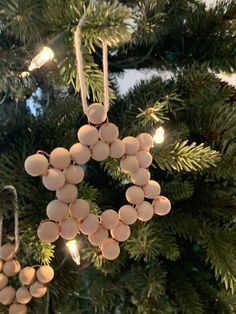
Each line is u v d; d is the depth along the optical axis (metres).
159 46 0.25
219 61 0.24
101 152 0.16
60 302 0.23
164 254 0.22
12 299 0.19
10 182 0.20
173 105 0.23
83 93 0.16
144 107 0.22
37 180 0.22
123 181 0.23
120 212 0.18
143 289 0.22
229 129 0.23
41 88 0.25
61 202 0.16
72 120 0.23
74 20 0.18
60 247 0.23
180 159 0.21
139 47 0.26
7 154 0.22
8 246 0.19
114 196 0.25
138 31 0.22
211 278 0.25
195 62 0.23
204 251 0.25
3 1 0.18
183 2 0.23
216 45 0.24
